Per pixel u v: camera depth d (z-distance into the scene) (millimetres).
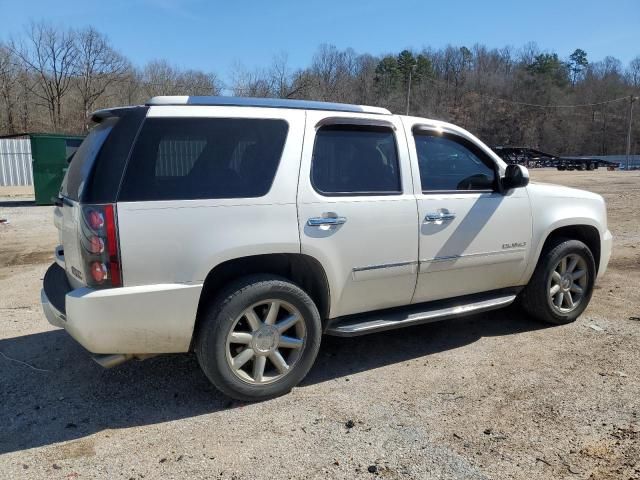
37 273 7375
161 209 3156
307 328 3627
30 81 58562
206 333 3330
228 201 3324
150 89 59250
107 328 3096
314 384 3818
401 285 4035
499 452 2957
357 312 3955
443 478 2734
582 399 3549
